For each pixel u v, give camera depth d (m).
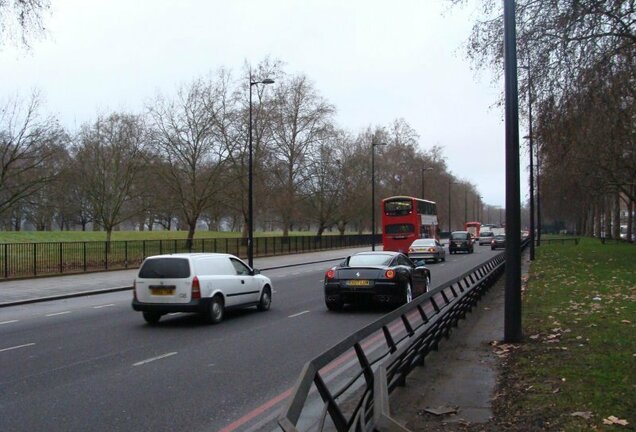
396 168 85.50
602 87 17.58
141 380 7.66
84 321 13.80
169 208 49.53
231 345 10.20
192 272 12.76
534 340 9.08
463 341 9.51
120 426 5.75
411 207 43.94
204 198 45.41
